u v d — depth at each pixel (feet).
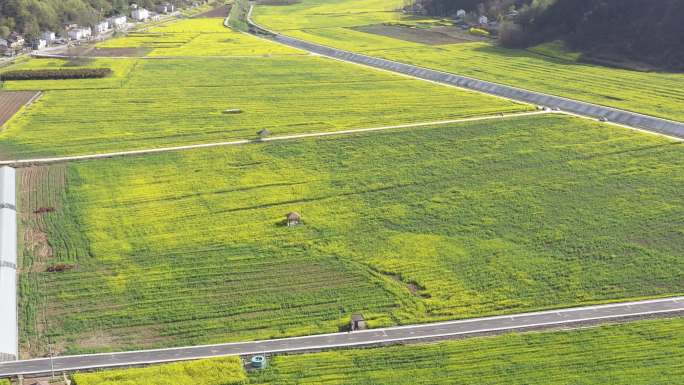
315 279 339.77
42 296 327.67
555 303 319.27
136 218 403.95
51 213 411.54
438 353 284.00
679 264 351.05
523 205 416.05
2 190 430.61
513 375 270.87
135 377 268.62
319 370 274.77
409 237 379.35
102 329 303.48
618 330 297.94
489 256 358.64
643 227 387.75
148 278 341.82
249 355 284.82
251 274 344.49
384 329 300.81
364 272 345.10
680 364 275.80
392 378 270.05
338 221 398.62
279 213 409.49
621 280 337.52
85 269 350.64
